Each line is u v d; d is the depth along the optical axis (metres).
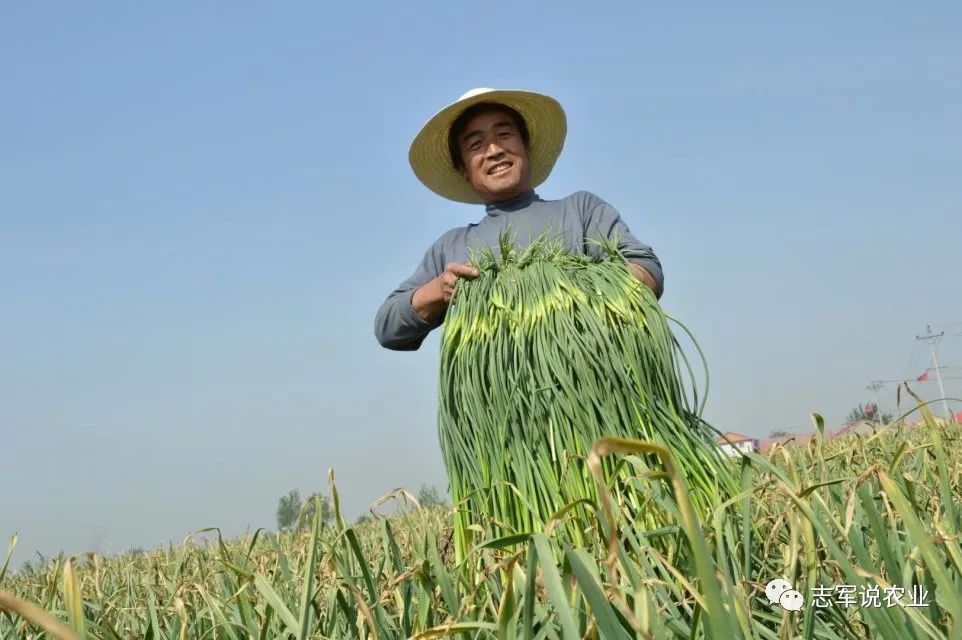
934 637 1.71
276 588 3.05
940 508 2.71
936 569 1.49
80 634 1.46
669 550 2.38
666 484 2.33
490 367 3.07
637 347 3.08
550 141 4.97
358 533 5.61
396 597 2.46
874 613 1.70
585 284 3.19
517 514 2.90
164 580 3.70
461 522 3.06
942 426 3.97
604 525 2.02
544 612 1.95
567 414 2.89
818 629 2.05
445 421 3.22
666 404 3.09
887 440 4.10
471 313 3.26
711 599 1.24
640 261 3.69
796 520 1.97
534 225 4.13
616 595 1.33
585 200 4.17
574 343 2.98
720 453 3.09
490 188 4.41
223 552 3.01
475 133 4.47
